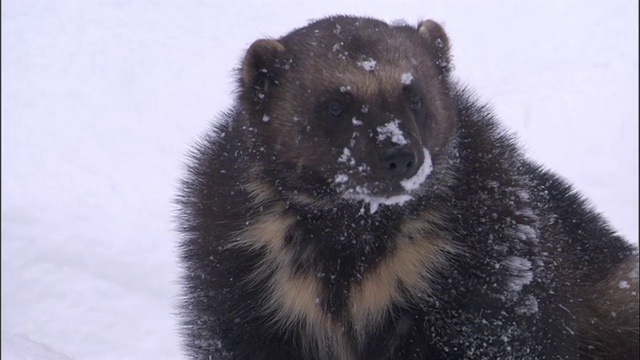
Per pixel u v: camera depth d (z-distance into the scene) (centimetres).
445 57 992
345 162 893
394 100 898
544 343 916
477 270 907
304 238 937
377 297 933
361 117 894
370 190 880
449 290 913
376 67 908
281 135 931
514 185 944
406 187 873
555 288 939
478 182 931
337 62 919
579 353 1015
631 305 1082
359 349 948
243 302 941
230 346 948
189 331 976
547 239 970
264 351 952
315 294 941
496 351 905
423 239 927
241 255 940
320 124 910
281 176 931
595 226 1148
